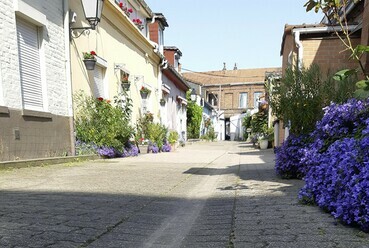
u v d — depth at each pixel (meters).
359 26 6.86
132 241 2.01
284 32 10.16
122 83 10.71
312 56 8.69
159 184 4.39
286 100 4.74
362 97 2.76
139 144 11.99
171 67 17.34
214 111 42.47
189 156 10.72
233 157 10.38
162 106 16.34
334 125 3.69
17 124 5.52
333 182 2.47
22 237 1.96
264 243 1.92
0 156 5.10
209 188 4.13
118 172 5.57
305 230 2.14
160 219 2.56
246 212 2.73
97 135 8.20
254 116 24.64
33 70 6.25
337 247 1.81
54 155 6.64
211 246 1.93
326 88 4.59
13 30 5.53
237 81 48.22
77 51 7.90
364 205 2.03
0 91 5.19
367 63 5.54
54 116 6.71
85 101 8.11
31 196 3.23
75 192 3.57
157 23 17.31
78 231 2.13
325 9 2.61
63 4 7.21
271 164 7.73
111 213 2.67
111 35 10.09
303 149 4.46
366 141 2.35
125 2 12.18
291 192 3.61
